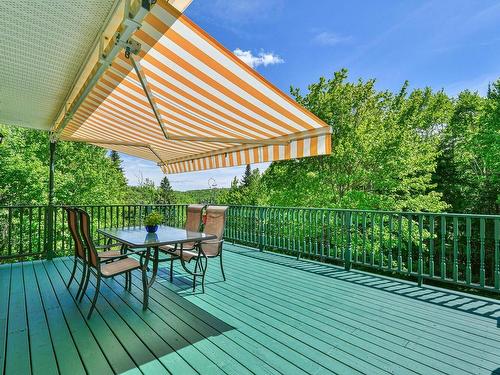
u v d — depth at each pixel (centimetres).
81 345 254
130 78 321
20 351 244
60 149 1789
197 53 246
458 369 227
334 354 245
